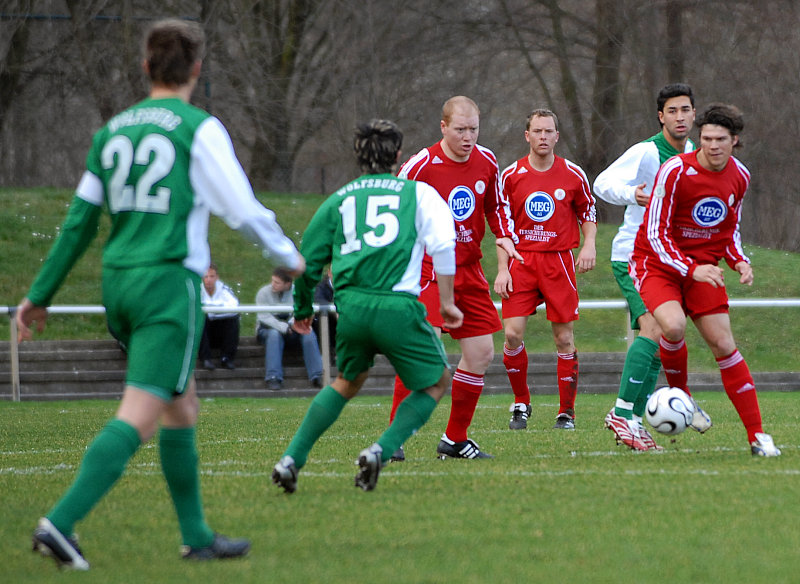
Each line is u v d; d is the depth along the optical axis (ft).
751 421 78.59
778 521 52.31
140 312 43.50
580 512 54.85
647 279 80.28
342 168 351.87
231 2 332.60
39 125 331.57
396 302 60.23
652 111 366.84
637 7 363.15
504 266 107.86
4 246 236.22
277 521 53.26
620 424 85.10
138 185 44.04
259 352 187.93
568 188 111.65
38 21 324.19
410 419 60.59
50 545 42.06
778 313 218.59
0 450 92.27
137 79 321.52
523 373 109.70
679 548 46.75
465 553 46.03
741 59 371.56
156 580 41.47
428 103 355.56
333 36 341.82
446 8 355.97
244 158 352.08
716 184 76.64
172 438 45.68
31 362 185.88
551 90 385.09
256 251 241.14
